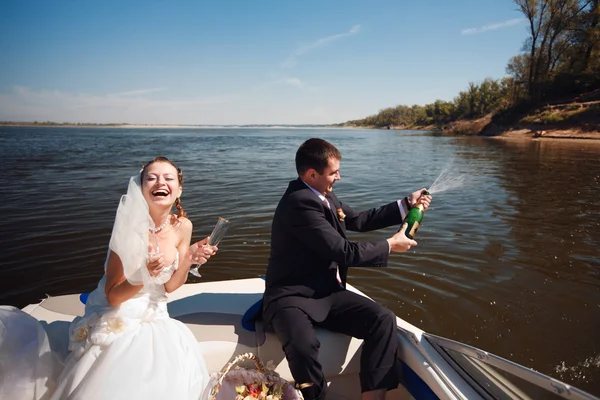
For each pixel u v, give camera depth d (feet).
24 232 24.26
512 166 55.98
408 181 44.91
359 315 7.75
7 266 19.54
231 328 8.30
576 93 144.77
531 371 5.34
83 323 6.70
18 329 6.48
